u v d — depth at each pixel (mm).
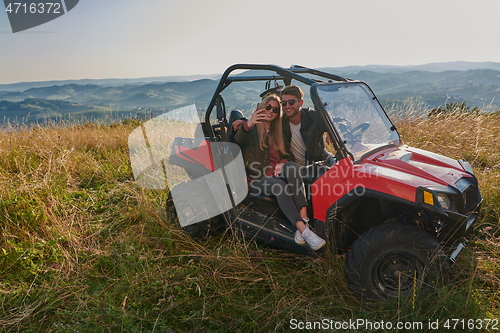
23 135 7703
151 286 2807
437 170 2879
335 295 2674
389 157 2955
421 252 2439
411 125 6762
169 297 2635
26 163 5770
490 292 2695
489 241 3121
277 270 3070
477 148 5586
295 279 2877
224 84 3365
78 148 7160
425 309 2398
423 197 2475
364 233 2604
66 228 3740
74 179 5379
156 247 3449
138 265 3057
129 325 2377
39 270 3074
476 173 4516
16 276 3021
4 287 2838
